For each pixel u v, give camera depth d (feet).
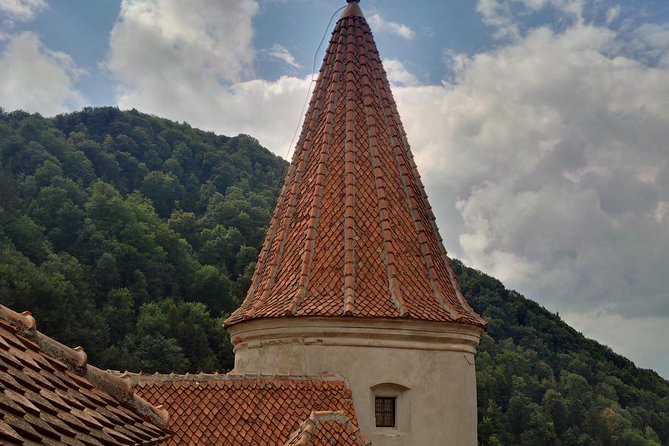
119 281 247.09
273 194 411.75
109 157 374.84
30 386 21.61
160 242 280.92
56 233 259.39
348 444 40.65
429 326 50.93
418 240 55.67
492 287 380.37
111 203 276.21
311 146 60.03
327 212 54.95
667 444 300.81
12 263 210.59
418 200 58.44
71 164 344.90
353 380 49.19
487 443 249.96
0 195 269.44
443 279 55.88
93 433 22.22
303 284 51.62
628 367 379.96
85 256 253.24
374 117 59.31
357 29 64.03
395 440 49.11
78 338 197.67
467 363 53.52
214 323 239.50
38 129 363.35
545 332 360.07
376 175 56.54
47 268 223.92
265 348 51.90
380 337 50.14
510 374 291.99
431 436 50.03
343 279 51.67
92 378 26.61
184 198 389.19
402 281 52.44
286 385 46.37
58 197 276.00
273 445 41.96
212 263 301.02
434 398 50.72
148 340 210.18
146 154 412.16
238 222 337.93
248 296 56.49
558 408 282.77
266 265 57.16
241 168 449.89
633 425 294.05
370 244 53.36
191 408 42.37
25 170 319.06
